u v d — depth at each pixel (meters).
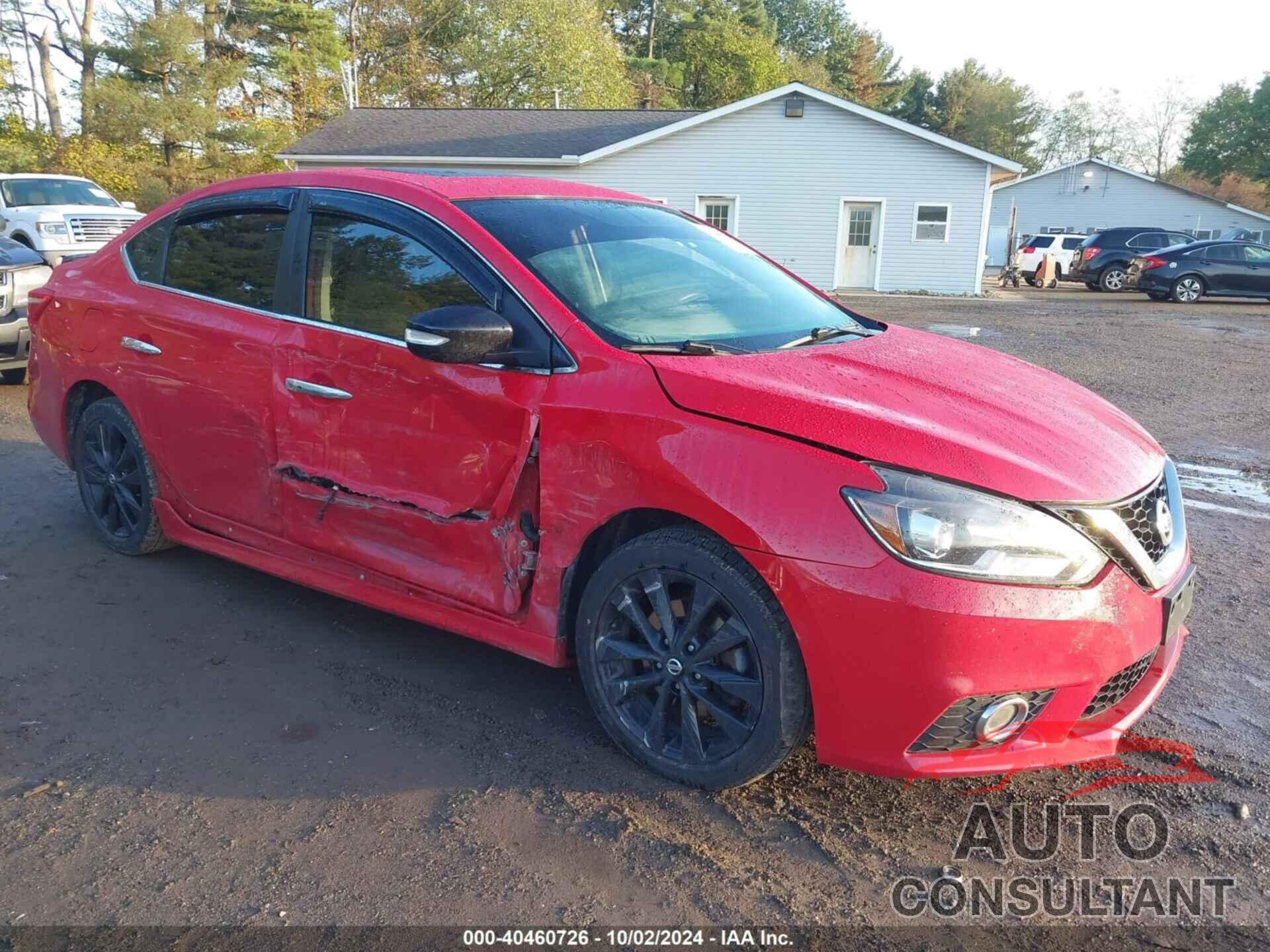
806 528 2.44
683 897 2.39
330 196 3.57
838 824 2.69
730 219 26.20
